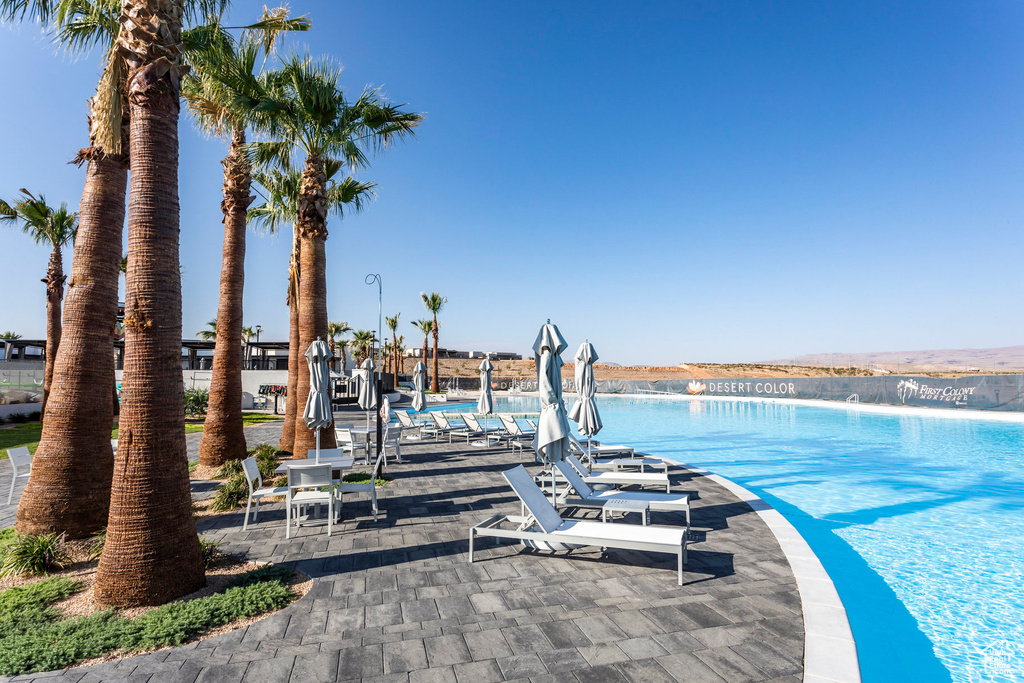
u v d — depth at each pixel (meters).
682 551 5.37
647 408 34.75
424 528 7.28
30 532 6.64
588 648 3.96
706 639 4.08
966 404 24.72
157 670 3.70
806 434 20.09
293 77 11.61
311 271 12.30
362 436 17.27
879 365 81.56
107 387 7.27
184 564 4.97
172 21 5.25
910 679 4.02
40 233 20.61
